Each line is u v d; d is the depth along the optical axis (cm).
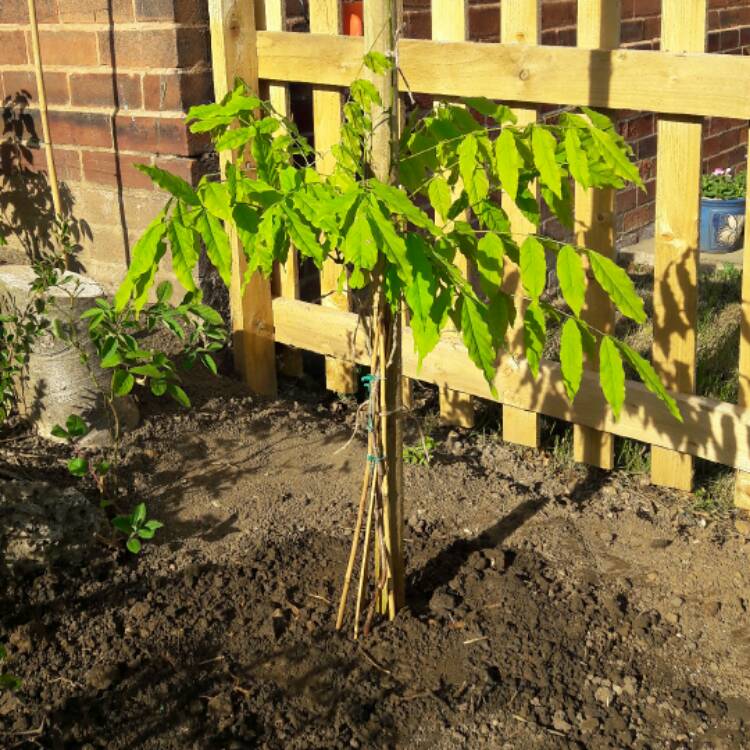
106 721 288
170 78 465
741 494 389
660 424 393
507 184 234
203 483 391
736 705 297
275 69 452
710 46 734
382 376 292
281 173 249
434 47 399
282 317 487
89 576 338
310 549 360
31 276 417
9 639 312
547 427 459
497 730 288
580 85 368
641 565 357
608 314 397
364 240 216
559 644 318
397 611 326
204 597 335
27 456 388
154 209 496
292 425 440
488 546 367
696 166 359
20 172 561
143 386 434
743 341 369
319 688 300
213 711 291
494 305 267
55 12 509
